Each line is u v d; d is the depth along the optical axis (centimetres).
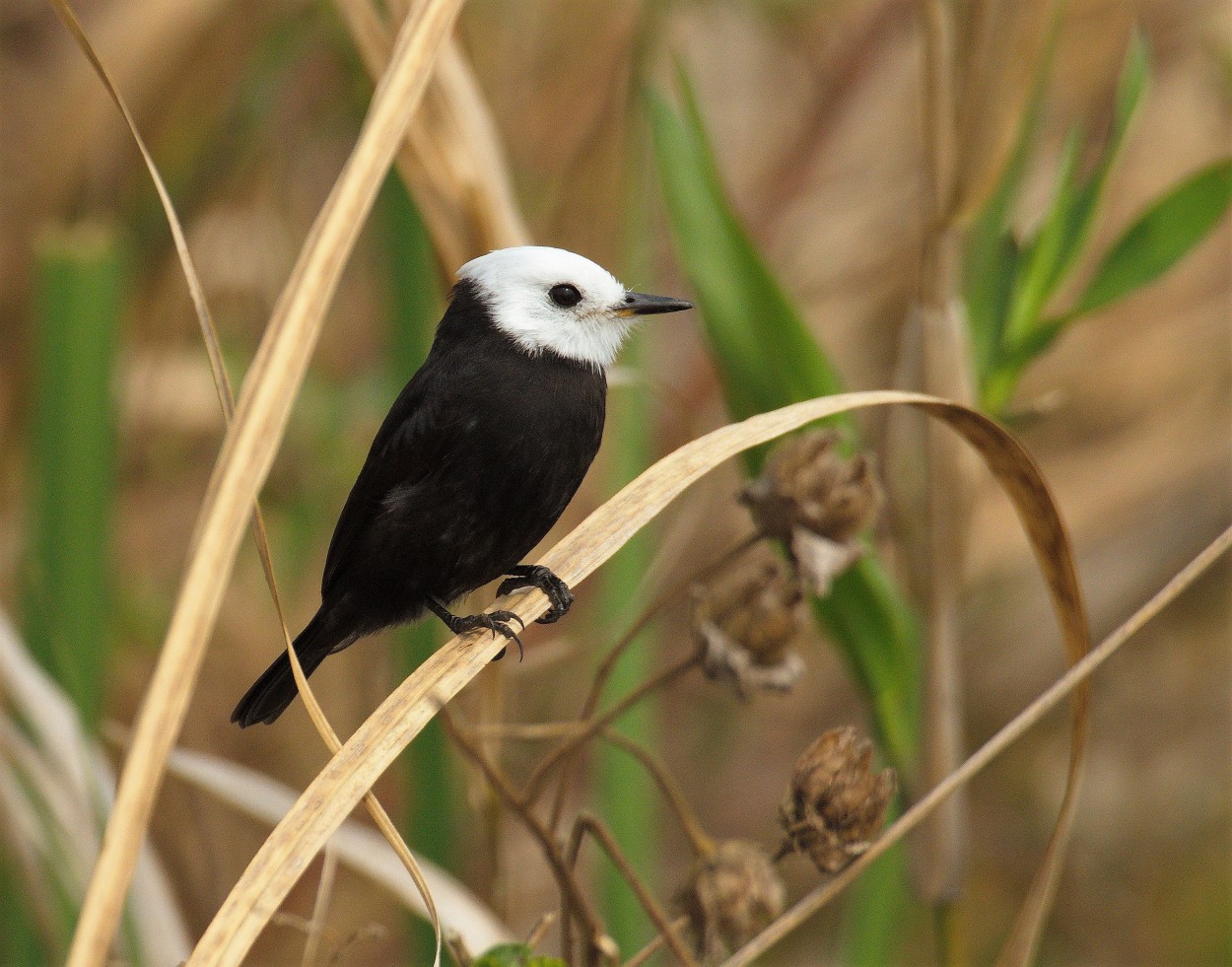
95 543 923
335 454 1250
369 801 454
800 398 795
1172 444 1355
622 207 1148
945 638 794
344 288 1365
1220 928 1359
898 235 1370
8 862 800
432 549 788
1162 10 1341
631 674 954
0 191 1228
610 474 1029
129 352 1224
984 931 1388
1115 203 1352
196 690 1225
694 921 641
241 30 1198
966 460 784
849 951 900
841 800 569
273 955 1184
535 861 1246
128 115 461
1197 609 1411
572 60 1220
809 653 1442
